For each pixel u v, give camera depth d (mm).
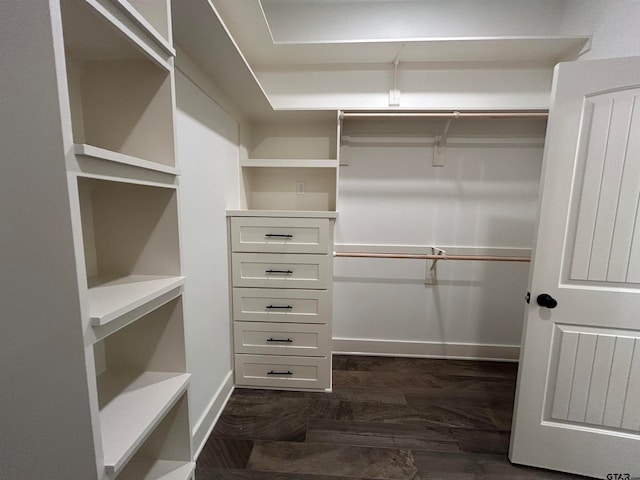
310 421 1552
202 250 1381
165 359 854
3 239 494
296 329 1763
